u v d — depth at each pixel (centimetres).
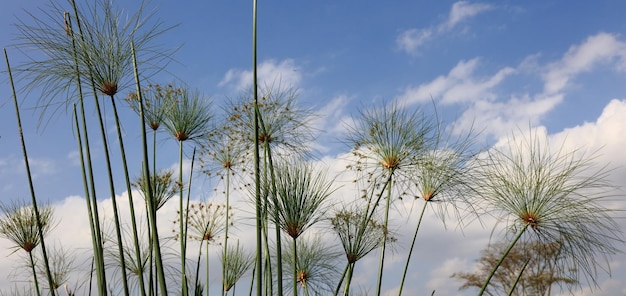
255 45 342
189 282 459
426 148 436
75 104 340
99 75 330
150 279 351
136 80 331
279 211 340
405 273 421
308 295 473
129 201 333
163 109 406
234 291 498
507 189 399
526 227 394
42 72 339
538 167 400
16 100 345
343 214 395
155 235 319
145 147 324
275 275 466
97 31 335
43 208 443
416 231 430
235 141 445
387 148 427
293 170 353
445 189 432
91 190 332
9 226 424
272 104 421
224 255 487
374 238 399
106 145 325
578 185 391
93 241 337
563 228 388
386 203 424
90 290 398
